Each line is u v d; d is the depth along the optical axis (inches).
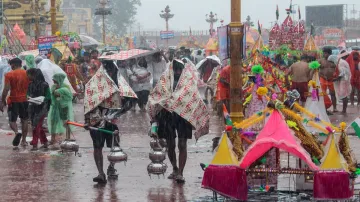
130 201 445.7
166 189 482.9
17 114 701.3
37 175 540.1
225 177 411.5
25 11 2407.7
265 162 434.0
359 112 1045.8
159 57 1103.0
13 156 636.1
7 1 2402.8
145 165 583.8
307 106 690.8
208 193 467.2
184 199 449.4
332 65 1005.8
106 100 506.3
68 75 1117.7
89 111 504.4
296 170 419.8
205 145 697.6
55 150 669.3
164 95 502.0
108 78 505.7
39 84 679.7
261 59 735.7
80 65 1316.4
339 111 1061.1
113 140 515.2
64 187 492.4
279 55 931.3
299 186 445.4
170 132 512.7
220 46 553.6
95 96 502.0
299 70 847.1
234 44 534.6
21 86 693.3
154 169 509.7
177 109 496.7
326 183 404.2
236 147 429.4
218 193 415.5
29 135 796.6
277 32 1044.5
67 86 691.4
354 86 1146.0
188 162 593.0
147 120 956.6
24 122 698.8
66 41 1316.4
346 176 405.4
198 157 621.3
